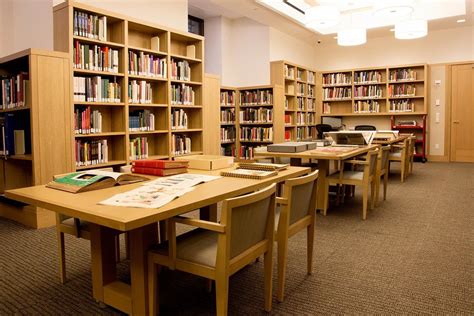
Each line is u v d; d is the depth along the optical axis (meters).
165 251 1.74
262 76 8.60
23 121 3.94
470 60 8.68
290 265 2.62
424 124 8.88
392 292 2.21
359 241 3.14
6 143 3.85
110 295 1.97
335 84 9.90
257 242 1.83
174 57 5.06
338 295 2.18
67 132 3.72
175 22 5.84
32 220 3.63
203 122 5.52
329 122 9.36
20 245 3.11
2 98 3.97
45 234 3.42
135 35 4.74
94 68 4.00
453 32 8.82
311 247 2.42
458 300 2.11
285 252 2.05
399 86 9.11
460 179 6.26
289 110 8.57
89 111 4.02
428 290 2.23
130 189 1.89
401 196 4.95
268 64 8.51
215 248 1.73
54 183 1.97
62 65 3.66
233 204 1.54
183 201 1.58
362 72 9.51
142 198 1.62
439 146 9.15
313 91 10.02
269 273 1.94
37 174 3.49
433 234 3.32
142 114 4.65
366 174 3.80
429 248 2.96
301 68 9.16
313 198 2.35
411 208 4.29
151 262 1.75
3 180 4.12
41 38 4.68
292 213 2.12
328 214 4.04
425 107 8.90
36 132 3.48
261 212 1.79
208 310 2.02
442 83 8.99
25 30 4.91
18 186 4.20
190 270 1.64
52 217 3.70
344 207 4.36
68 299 2.16
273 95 7.40
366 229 3.48
